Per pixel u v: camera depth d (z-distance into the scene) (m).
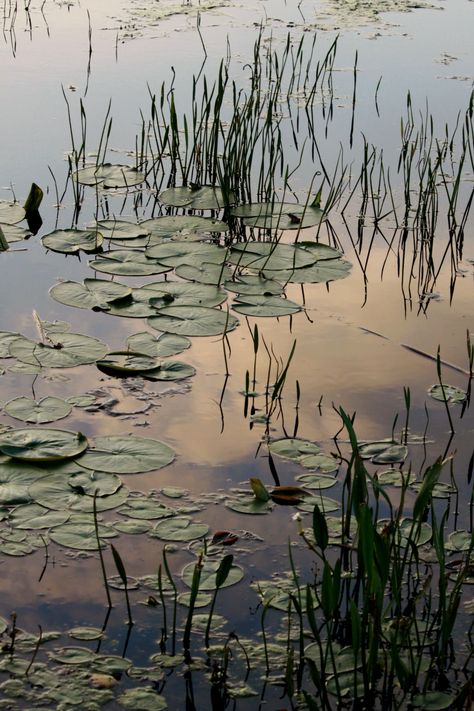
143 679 2.29
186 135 5.50
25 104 6.50
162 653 2.37
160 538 2.77
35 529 2.77
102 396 3.50
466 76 7.48
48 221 5.02
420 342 4.02
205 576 2.63
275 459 3.19
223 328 4.02
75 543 2.72
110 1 9.41
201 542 2.77
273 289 4.38
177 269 4.50
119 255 4.61
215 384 3.64
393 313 4.28
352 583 2.65
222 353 3.87
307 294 4.45
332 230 5.13
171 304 4.18
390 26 8.95
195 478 3.06
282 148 6.11
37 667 2.30
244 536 2.81
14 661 2.31
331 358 3.86
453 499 3.02
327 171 5.82
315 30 8.67
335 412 3.48
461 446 3.29
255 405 3.51
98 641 2.40
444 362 3.85
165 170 5.75
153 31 8.35
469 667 2.38
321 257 4.75
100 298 4.19
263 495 2.96
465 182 5.71
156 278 4.48
